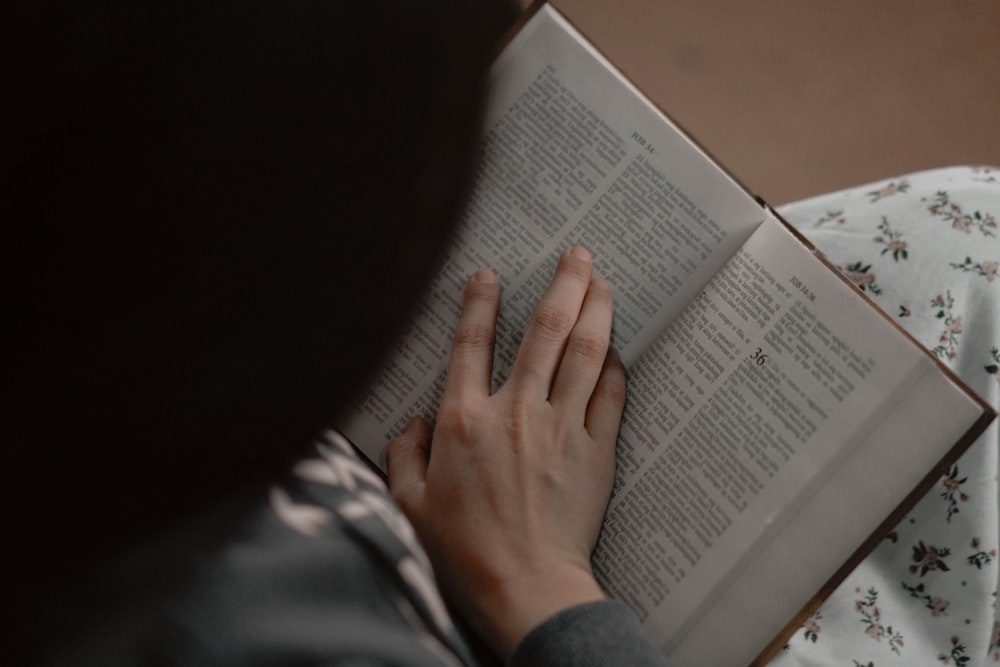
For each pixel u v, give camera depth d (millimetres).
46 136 135
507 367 527
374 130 154
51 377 141
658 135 535
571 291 499
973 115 1257
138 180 140
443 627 328
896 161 1241
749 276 516
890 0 1291
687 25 1282
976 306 663
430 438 513
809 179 1237
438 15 159
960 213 676
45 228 137
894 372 477
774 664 638
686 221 531
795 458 487
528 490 445
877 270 682
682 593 490
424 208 166
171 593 227
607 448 492
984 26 1279
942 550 658
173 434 149
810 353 495
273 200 148
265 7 145
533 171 546
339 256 156
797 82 1265
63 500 149
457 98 166
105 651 209
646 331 530
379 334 165
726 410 503
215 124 143
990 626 646
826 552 481
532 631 395
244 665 241
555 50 539
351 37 151
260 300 150
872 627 653
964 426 463
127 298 141
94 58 135
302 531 286
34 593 194
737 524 489
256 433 156
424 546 448
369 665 267
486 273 517
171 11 138
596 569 500
